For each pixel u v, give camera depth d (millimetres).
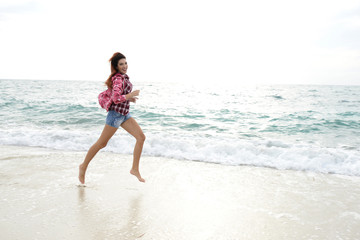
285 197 3047
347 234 2254
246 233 2232
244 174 3893
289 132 8094
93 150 3189
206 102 18047
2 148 5336
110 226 2291
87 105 13914
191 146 5195
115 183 3391
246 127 8844
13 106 13219
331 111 13336
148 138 5559
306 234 2240
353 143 6574
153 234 2178
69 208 2635
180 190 3199
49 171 3816
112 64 3088
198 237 2150
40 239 2043
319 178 3771
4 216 2426
